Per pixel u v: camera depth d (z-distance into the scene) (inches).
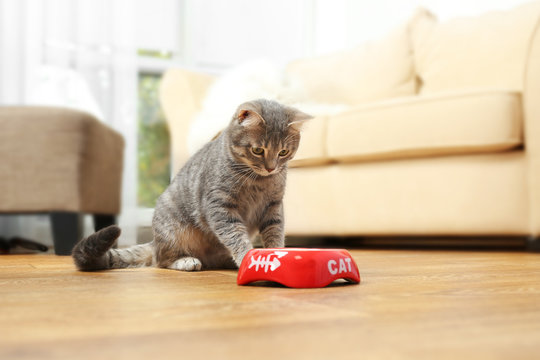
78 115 102.4
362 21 184.2
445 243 125.1
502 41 116.3
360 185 111.4
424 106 100.7
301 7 200.5
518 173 93.5
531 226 92.3
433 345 24.3
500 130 92.5
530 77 92.0
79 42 156.3
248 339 25.5
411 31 138.9
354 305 35.5
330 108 127.9
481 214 96.6
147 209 143.6
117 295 40.5
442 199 101.0
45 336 26.3
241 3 190.4
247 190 61.8
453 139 97.0
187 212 64.2
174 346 24.2
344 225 114.0
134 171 158.6
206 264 68.0
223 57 188.4
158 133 178.7
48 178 101.6
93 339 25.6
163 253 65.6
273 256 45.9
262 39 194.4
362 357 22.3
